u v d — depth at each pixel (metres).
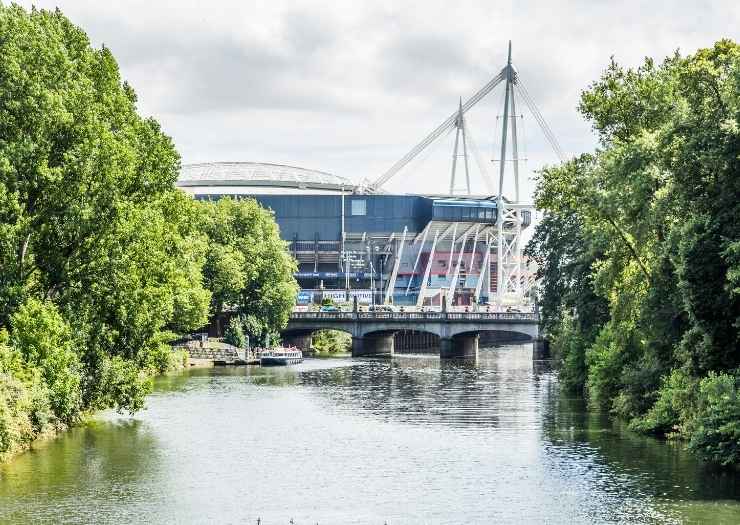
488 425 78.38
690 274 56.38
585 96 79.00
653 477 56.34
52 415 65.88
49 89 61.53
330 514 49.22
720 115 59.00
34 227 61.34
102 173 62.59
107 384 69.38
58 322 62.19
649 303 66.31
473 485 55.31
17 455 61.47
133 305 68.56
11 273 60.41
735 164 56.12
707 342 56.94
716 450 55.12
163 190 78.50
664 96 73.50
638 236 66.69
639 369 76.69
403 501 51.81
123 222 64.25
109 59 71.25
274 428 76.62
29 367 61.72
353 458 63.62
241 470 59.34
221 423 78.88
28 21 62.16
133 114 74.44
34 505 49.84
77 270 64.50
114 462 60.38
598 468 59.19
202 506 50.38
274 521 47.81
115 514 48.50
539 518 48.09
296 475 58.09
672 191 63.12
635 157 66.81
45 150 60.47
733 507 49.47
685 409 63.94
